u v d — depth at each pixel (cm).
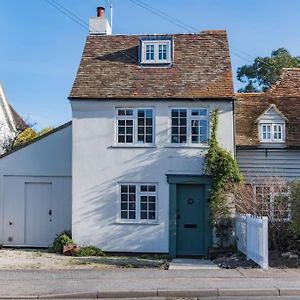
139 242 1919
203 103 1938
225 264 1616
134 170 1942
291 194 1702
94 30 2300
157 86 1984
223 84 1972
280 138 2173
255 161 2153
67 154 2133
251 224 1627
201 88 1964
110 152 1955
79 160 1962
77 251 1880
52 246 1969
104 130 1962
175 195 1923
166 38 2083
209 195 1898
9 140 3247
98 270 1479
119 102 1961
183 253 1919
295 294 1193
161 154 1936
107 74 2048
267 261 1480
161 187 1927
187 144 1934
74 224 1945
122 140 1970
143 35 2197
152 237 1917
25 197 2134
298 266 1512
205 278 1337
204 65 2059
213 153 1881
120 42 2178
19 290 1219
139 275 1389
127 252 1919
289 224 1709
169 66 2064
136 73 2045
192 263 1691
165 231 1914
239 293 1189
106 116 1966
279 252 1700
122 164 1948
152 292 1187
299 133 2194
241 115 2295
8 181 2141
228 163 1875
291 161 2147
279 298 1155
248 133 2203
